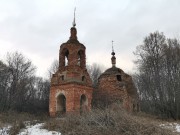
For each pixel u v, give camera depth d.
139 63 38.34
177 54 34.25
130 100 26.22
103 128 11.63
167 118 27.72
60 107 24.61
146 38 37.88
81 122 12.91
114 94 25.50
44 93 50.16
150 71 36.16
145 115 24.78
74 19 27.14
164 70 34.59
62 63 25.52
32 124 16.91
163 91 32.66
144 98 40.31
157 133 11.28
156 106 32.72
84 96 24.80
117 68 27.44
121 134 11.11
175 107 29.70
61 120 15.26
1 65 44.16
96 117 12.77
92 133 11.50
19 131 14.13
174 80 31.88
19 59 47.56
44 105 46.16
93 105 24.20
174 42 36.09
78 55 25.95
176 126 18.88
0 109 37.16
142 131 11.11
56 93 24.61
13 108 40.69
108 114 12.55
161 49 36.41
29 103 45.69
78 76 24.36
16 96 43.56
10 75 45.12
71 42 25.39
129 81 27.70
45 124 15.34
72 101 23.03
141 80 42.47
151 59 36.50
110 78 26.41
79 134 11.80
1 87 42.66
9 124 17.45
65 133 12.55
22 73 47.28
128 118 12.16
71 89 23.45
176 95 30.19
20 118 20.66
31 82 49.56
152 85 34.78
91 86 25.56
